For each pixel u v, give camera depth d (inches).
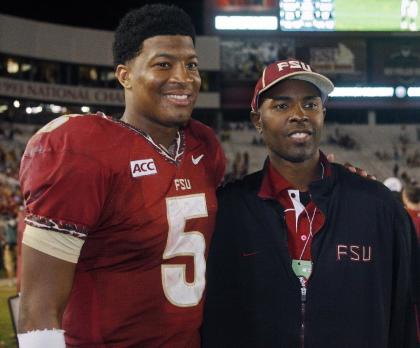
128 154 71.7
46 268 65.9
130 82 75.2
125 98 77.7
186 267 75.4
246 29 1159.0
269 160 92.7
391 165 1107.3
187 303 75.5
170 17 73.4
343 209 87.2
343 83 1171.9
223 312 88.6
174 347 75.7
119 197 70.7
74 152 67.9
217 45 1171.3
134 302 72.4
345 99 1176.2
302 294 84.4
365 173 93.7
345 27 1158.3
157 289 73.2
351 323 83.9
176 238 73.9
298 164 89.7
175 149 78.9
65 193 66.3
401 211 89.4
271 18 1155.9
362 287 84.8
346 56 1168.8
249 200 89.7
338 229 86.1
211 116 1210.0
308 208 87.3
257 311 85.9
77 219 66.9
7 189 735.7
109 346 72.7
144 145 73.5
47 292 65.9
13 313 160.4
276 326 84.6
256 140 1162.6
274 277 85.4
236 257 88.3
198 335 82.7
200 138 85.0
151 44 72.7
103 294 72.4
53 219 65.9
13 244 446.3
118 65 76.5
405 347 90.2
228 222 89.4
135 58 73.9
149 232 71.7
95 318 72.2
